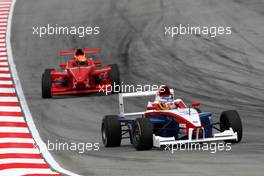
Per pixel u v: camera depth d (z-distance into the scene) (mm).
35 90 95375
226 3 130875
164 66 102812
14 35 126062
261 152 56062
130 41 115875
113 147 63094
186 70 100438
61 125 75875
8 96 91688
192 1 133500
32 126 75062
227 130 58906
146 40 115562
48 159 57938
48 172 52406
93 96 90438
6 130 73000
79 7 137125
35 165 55844
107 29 122875
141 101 87250
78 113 81938
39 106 85812
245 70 98875
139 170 50938
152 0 135750
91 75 90812
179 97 87500
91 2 139500
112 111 82812
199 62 103750
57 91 90188
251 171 48344
